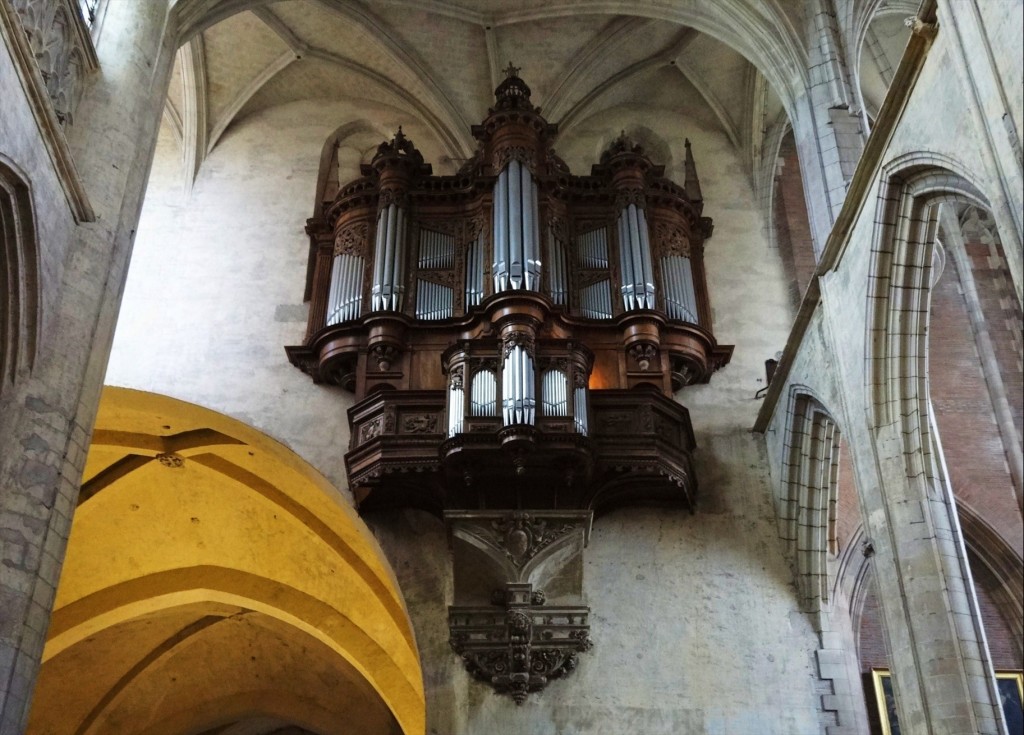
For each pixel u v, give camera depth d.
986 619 19.28
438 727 15.52
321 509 20.27
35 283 11.60
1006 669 18.80
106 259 13.05
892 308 13.69
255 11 20.70
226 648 25.38
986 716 11.98
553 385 16.19
